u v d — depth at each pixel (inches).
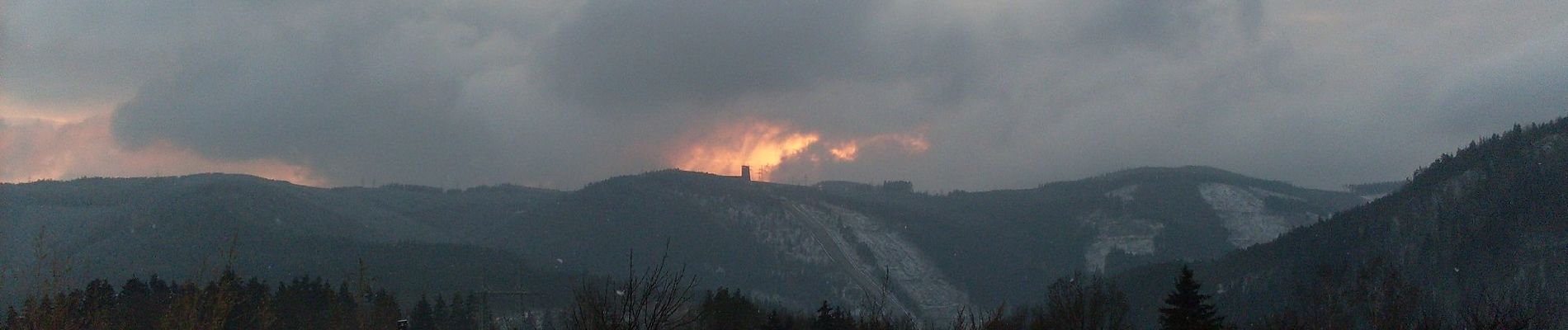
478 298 3245.6
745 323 2293.3
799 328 2514.8
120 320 2190.0
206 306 1945.1
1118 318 1953.7
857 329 2075.5
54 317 1685.5
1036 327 1904.5
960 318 1556.3
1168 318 1676.9
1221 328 1686.8
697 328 1579.7
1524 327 1572.3
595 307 888.3
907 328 2105.1
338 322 2605.8
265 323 2448.3
